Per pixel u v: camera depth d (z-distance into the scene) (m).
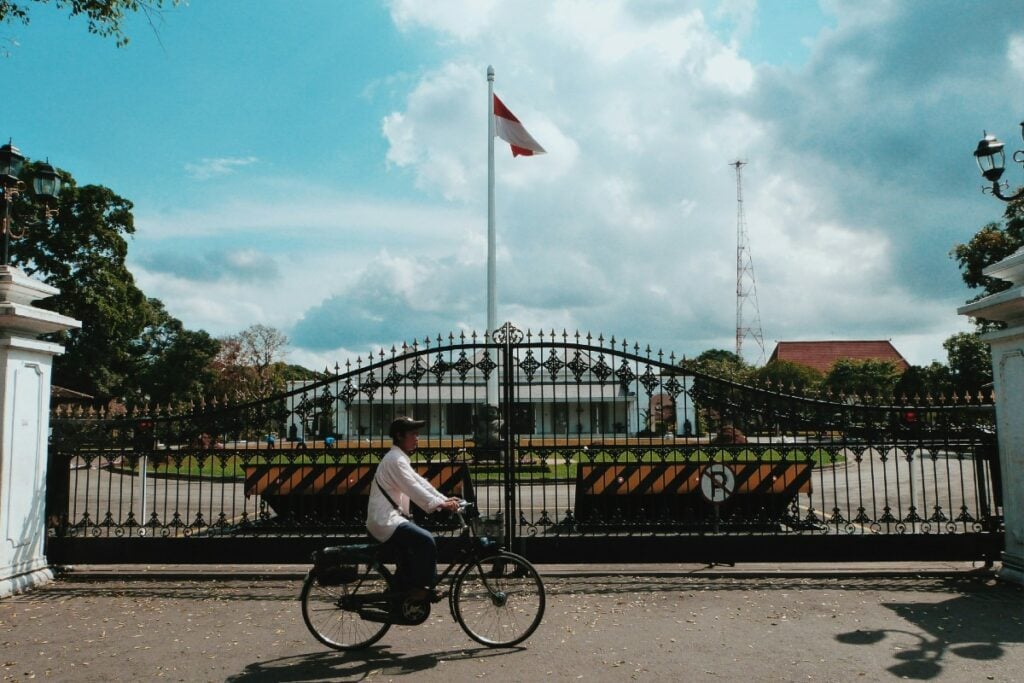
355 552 5.60
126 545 8.36
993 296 7.37
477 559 5.75
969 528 10.83
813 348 87.81
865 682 4.89
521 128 24.42
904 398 8.23
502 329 8.48
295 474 9.18
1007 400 7.66
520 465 8.36
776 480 9.30
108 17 10.24
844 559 8.08
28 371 7.85
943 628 6.10
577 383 8.39
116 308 35.75
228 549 8.35
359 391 8.59
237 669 5.23
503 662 5.32
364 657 5.46
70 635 6.11
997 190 8.02
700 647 5.64
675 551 8.19
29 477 7.86
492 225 23.80
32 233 32.62
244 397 8.79
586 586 7.57
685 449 8.41
